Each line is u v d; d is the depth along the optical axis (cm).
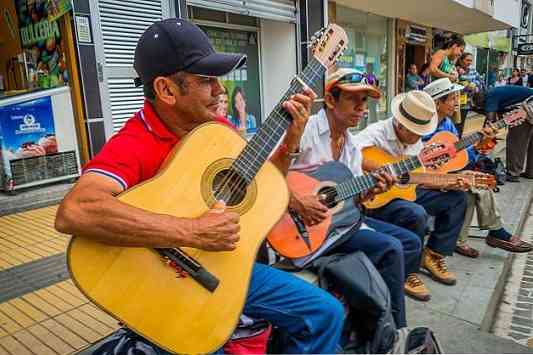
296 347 165
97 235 120
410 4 911
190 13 601
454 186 279
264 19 716
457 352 225
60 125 470
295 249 210
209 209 143
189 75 142
